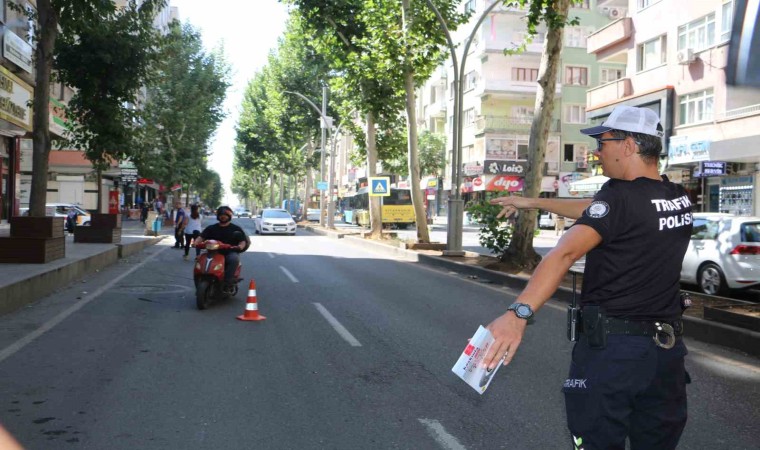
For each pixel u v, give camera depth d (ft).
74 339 25.73
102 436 15.19
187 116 129.39
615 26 105.29
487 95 165.37
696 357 24.75
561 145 160.66
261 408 17.53
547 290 8.21
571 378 8.59
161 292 39.88
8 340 25.32
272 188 254.68
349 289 42.88
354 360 23.17
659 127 9.09
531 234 51.67
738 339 25.88
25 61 67.21
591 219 8.34
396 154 101.14
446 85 191.72
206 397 18.43
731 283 39.40
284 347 25.13
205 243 34.76
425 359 23.49
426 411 17.54
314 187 340.59
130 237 89.35
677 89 91.25
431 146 180.24
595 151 9.30
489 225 54.54
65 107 57.36
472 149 172.96
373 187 95.40
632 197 8.41
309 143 171.22
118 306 34.09
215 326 29.19
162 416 16.71
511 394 19.30
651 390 8.45
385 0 73.77
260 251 75.66
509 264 51.60
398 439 15.35
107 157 59.82
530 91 163.32
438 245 73.72
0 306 29.91
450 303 37.40
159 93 128.47
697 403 18.81
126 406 17.47
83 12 45.83
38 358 22.57
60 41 53.88
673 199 8.66
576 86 160.86
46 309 32.53
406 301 37.93
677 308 8.62
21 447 14.37
